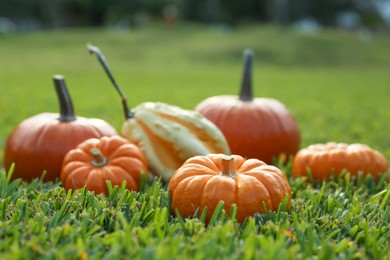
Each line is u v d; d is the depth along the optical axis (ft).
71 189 1.76
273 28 17.02
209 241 1.35
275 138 2.33
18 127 2.15
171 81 7.90
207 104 2.43
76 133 2.07
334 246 1.40
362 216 1.67
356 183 2.08
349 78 9.09
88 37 15.52
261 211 1.58
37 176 2.06
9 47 13.89
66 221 1.49
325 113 4.12
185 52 13.34
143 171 1.88
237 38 14.98
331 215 1.65
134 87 6.71
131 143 1.99
